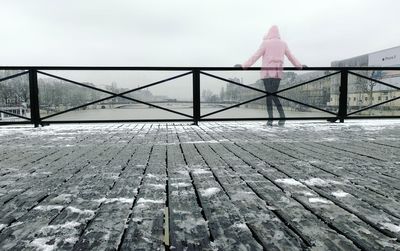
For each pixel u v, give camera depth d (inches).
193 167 71.4
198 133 141.6
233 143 109.3
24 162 78.4
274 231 37.3
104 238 35.7
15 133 145.2
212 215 42.4
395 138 121.7
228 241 34.8
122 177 62.7
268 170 68.3
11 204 47.4
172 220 40.8
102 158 82.9
